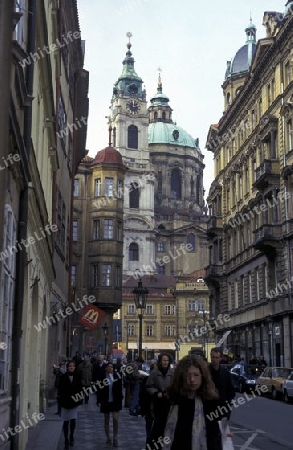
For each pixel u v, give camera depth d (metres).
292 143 46.81
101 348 54.84
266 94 52.84
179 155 160.38
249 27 71.81
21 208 13.06
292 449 15.94
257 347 53.44
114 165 64.25
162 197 155.88
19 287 12.80
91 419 24.03
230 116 63.94
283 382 32.59
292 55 46.94
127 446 16.17
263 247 48.84
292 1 52.91
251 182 57.00
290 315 45.22
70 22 34.03
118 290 62.81
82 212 63.75
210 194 70.88
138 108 143.62
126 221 134.50
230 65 71.31
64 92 31.59
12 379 12.36
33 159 14.89
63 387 15.84
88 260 62.84
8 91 6.14
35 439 17.36
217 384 11.24
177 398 5.69
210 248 70.56
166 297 120.94
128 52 149.50
